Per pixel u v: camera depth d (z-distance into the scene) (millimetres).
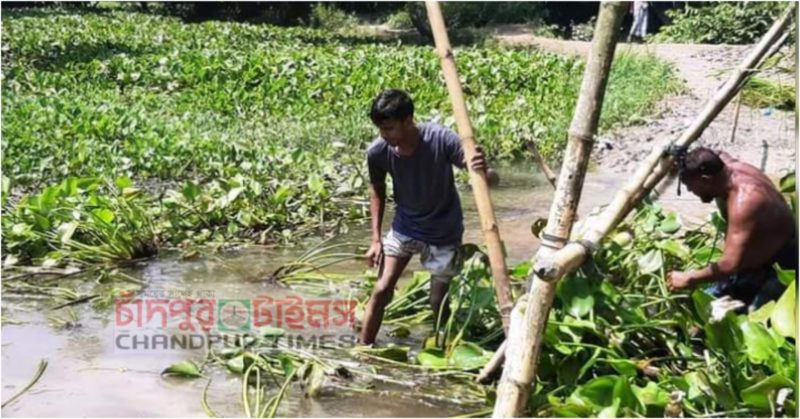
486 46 23953
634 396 4348
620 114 13250
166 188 9539
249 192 8461
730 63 17438
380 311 5547
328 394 5004
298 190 9180
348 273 7191
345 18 31219
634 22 24000
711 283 5184
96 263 7258
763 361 4543
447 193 5488
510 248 7871
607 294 5043
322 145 11664
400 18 30484
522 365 4031
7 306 6363
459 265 5602
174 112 13453
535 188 10383
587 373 4934
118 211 7668
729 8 21172
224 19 31641
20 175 9336
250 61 16422
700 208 9039
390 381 5152
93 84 15484
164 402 4945
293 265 7156
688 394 4551
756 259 5156
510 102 14852
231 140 11102
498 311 5609
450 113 13516
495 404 4426
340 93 14945
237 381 5203
